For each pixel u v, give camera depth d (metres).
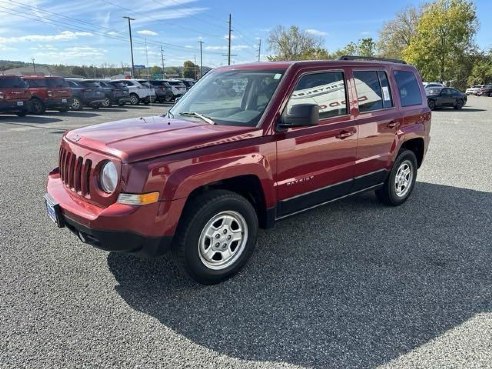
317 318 2.89
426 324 2.82
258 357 2.49
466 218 4.96
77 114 19.78
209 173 3.03
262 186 3.44
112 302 3.07
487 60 68.50
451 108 27.64
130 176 2.77
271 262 3.76
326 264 3.72
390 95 4.86
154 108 24.66
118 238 2.81
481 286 3.35
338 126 4.05
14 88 17.50
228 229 3.35
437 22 46.75
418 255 3.92
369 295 3.20
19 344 2.57
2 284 3.31
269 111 3.48
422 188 6.34
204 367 2.40
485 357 2.48
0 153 9.04
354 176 4.42
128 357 2.47
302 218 4.91
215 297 3.16
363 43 72.88
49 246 4.05
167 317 2.89
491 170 7.69
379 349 2.56
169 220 2.89
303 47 76.44
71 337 2.65
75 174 3.17
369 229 4.57
